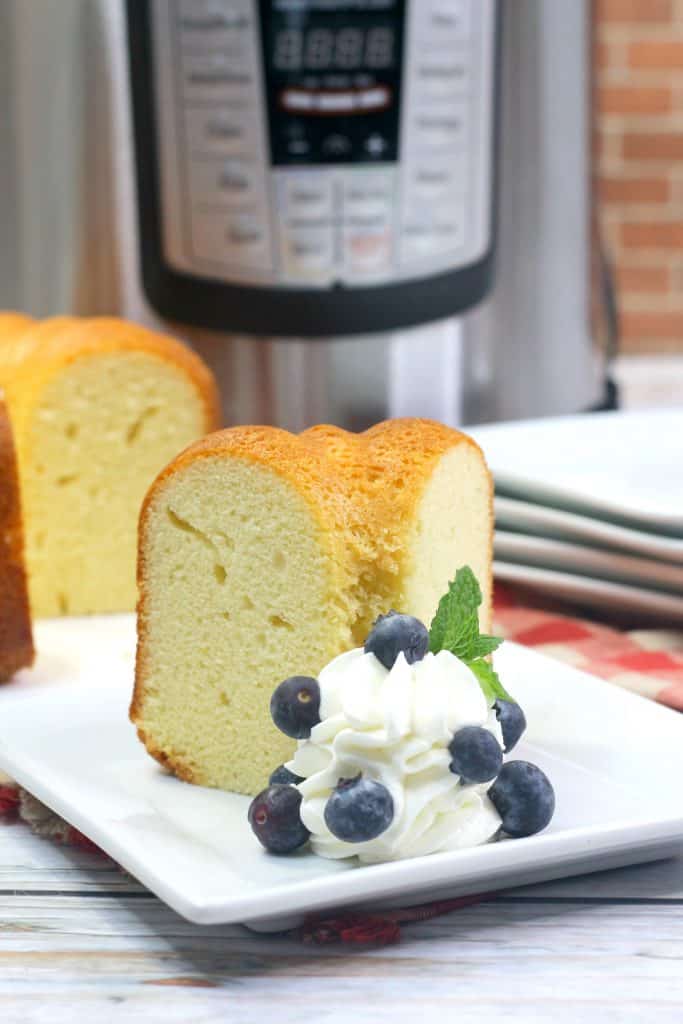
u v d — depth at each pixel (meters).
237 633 0.74
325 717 0.69
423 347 1.04
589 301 1.10
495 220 1.04
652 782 0.72
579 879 0.70
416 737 0.68
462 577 0.71
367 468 0.73
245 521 0.73
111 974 0.65
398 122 1.00
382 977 0.65
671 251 1.76
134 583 0.95
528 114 1.04
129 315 1.03
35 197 1.03
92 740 0.76
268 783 0.73
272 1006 0.64
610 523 0.89
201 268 1.01
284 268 1.01
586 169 1.08
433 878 0.66
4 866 0.71
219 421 0.96
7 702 0.78
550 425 1.01
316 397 1.03
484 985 0.65
